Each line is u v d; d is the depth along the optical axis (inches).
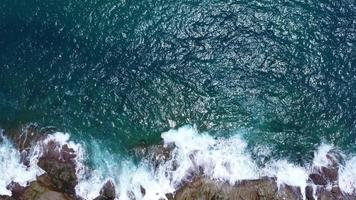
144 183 1846.7
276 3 2343.8
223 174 1838.1
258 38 2239.2
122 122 2023.9
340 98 2066.9
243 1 2357.3
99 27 2299.5
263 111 2043.6
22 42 2245.3
